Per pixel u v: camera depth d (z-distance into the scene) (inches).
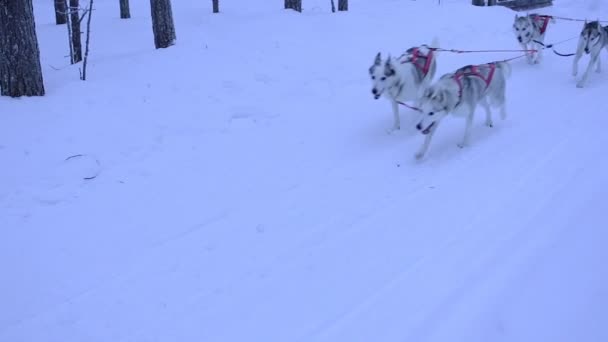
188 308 144.7
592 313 124.6
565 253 149.4
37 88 276.7
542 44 362.6
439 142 246.8
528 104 286.7
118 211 196.5
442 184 204.1
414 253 159.6
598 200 177.6
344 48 395.2
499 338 120.7
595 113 263.9
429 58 265.4
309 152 244.1
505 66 251.6
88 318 142.3
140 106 280.1
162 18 366.9
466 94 227.5
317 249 168.1
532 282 138.2
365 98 308.0
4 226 183.9
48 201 200.2
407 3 581.9
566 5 665.0
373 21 474.0
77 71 329.1
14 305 147.6
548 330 121.3
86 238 179.6
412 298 138.4
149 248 174.1
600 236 156.3
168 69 326.6
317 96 309.7
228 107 288.4
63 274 160.9
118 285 155.7
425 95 218.7
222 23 450.0
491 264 148.4
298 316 137.5
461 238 164.2
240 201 203.3
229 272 159.9
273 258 165.5
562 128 246.8
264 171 227.0
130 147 242.8
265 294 148.1
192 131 261.6
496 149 231.3
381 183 210.8
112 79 308.5
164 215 194.1
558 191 187.0
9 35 262.8
